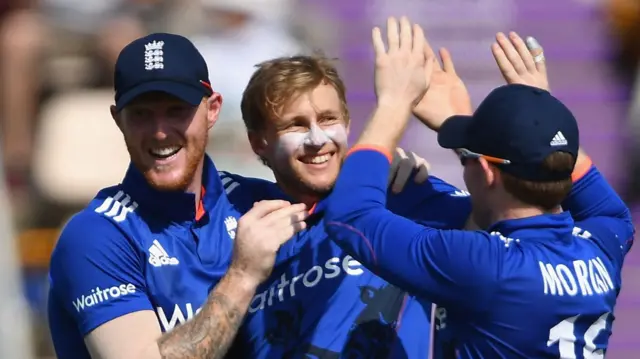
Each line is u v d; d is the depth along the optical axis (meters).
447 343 12.95
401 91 13.34
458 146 13.21
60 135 26.70
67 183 26.42
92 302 13.59
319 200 14.39
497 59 14.67
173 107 13.88
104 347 13.47
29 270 25.61
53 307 14.41
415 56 13.52
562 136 12.71
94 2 29.73
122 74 13.88
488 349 12.55
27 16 29.23
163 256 13.96
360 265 14.09
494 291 12.33
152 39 14.12
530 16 31.78
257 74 14.38
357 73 30.50
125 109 13.89
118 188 14.36
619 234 13.95
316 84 14.02
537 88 13.34
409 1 31.62
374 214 12.70
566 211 13.45
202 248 14.18
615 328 26.66
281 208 13.46
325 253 14.15
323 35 30.61
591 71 31.30
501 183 12.91
